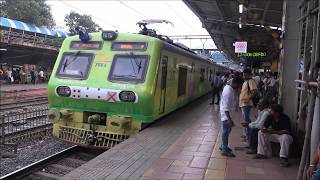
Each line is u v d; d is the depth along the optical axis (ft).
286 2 32.22
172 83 42.01
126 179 20.79
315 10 21.33
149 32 39.27
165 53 38.04
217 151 27.58
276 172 22.70
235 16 61.98
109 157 25.23
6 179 26.61
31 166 29.22
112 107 34.55
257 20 61.21
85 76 35.78
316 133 18.86
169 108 42.06
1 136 38.40
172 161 24.62
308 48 24.54
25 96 78.79
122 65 35.32
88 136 34.81
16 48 111.04
